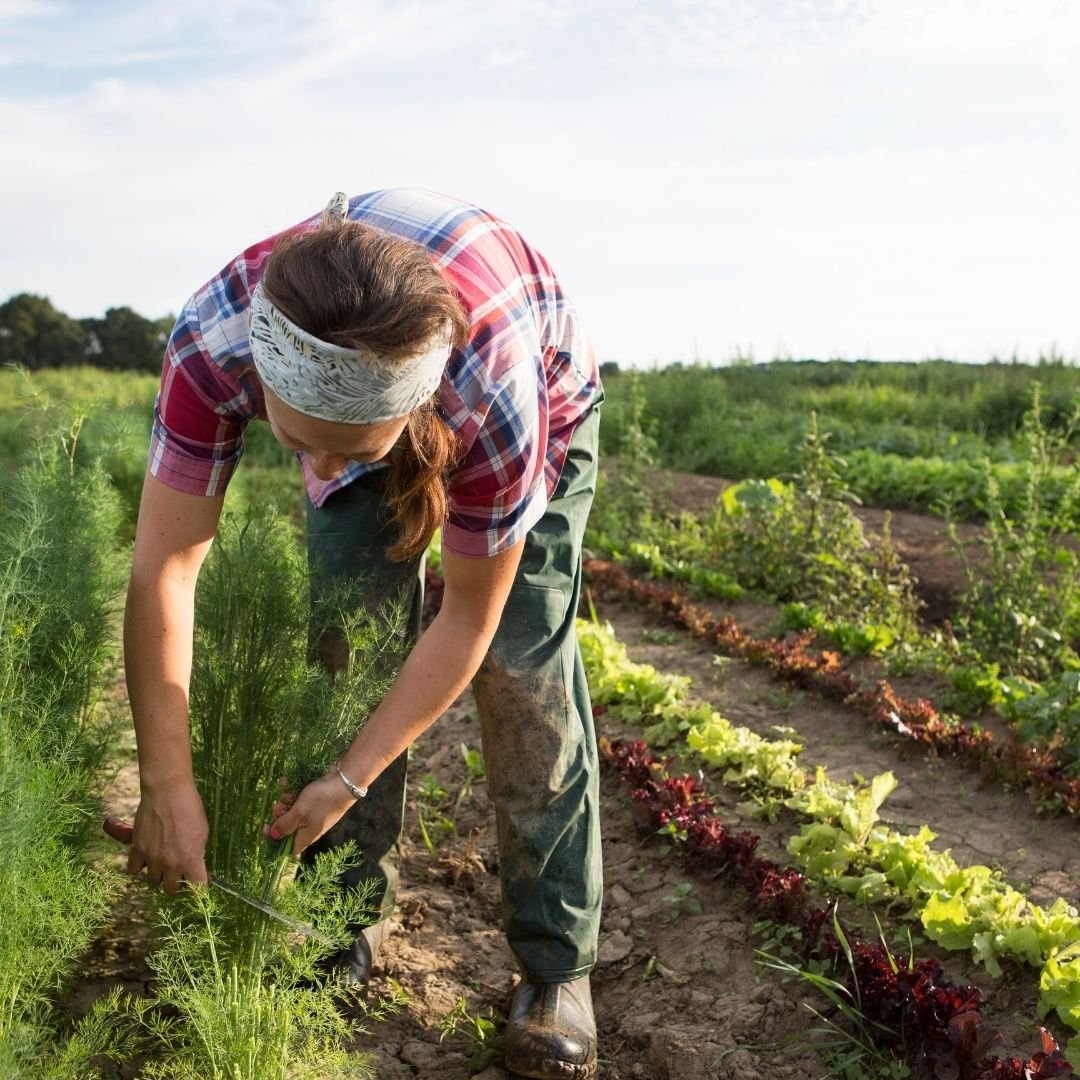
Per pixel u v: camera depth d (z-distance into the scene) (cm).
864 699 486
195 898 227
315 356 172
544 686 254
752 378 1678
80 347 2639
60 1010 258
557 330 244
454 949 314
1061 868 362
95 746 271
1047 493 862
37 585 262
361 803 277
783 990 295
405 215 217
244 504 328
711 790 409
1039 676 560
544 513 255
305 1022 226
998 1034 253
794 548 706
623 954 320
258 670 251
